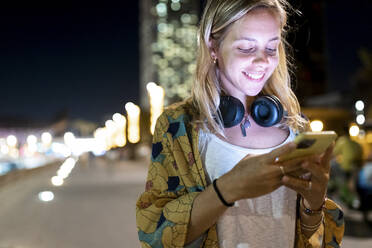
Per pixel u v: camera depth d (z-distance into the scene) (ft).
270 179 4.15
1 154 240.73
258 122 5.30
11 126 260.62
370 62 72.59
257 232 4.99
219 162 5.08
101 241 26.35
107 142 272.51
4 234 28.71
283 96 5.72
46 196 54.13
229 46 5.07
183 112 5.27
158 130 5.30
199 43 5.32
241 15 4.94
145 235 4.80
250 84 5.12
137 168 131.64
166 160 5.19
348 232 27.55
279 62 5.70
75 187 67.51
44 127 274.77
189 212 4.50
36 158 241.14
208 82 5.24
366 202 29.27
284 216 5.10
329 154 4.31
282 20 5.20
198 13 5.64
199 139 5.17
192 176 5.04
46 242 26.14
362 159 30.45
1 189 60.95
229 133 5.25
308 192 4.57
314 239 5.28
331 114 66.69
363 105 54.70
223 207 4.37
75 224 32.71
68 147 277.44
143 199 5.16
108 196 53.88
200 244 4.77
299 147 4.03
